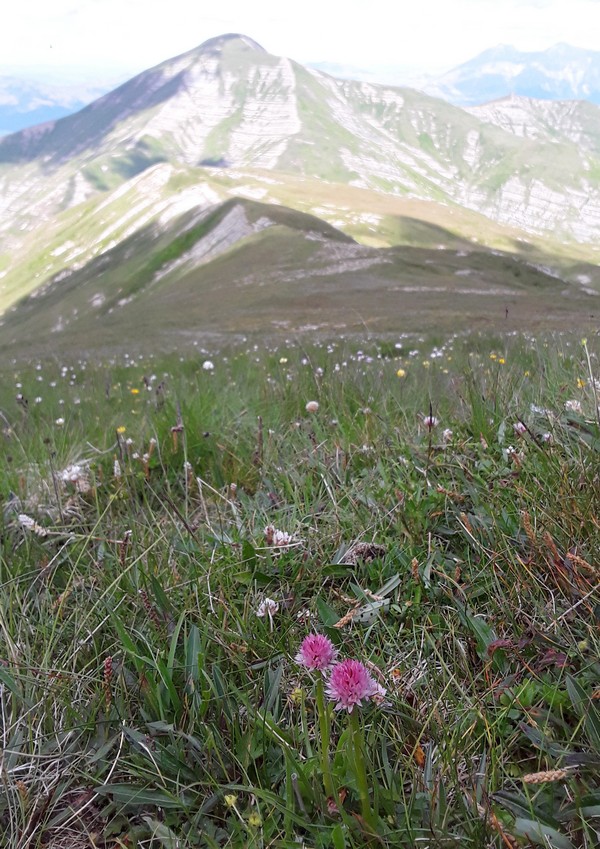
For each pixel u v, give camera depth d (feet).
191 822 5.53
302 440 13.33
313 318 174.70
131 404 22.47
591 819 5.15
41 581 9.39
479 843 4.90
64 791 6.11
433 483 10.18
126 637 6.91
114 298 389.60
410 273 276.62
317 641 5.18
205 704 6.39
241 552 9.06
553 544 7.30
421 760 5.68
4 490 12.66
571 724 6.06
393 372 20.48
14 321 457.68
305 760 5.88
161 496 12.44
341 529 9.59
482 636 6.95
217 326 185.98
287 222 385.91
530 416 11.64
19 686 7.07
